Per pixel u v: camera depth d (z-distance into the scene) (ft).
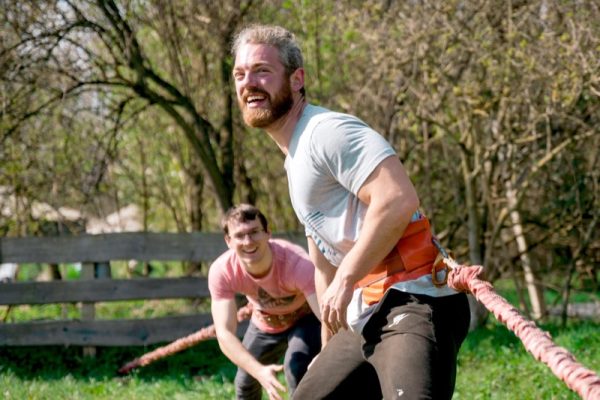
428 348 10.87
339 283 10.98
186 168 47.14
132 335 33.81
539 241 40.57
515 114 36.63
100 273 34.04
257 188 46.70
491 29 34.63
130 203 57.52
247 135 44.88
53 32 34.12
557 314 39.91
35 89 34.94
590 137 37.99
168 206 50.08
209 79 41.78
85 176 39.70
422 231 11.57
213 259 34.60
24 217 39.68
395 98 37.88
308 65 40.32
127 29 35.14
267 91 11.55
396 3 36.83
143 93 36.37
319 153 11.14
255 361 17.13
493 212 37.73
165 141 46.83
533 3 34.04
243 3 40.70
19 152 37.52
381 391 12.03
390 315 11.37
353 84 39.50
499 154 38.52
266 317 18.98
